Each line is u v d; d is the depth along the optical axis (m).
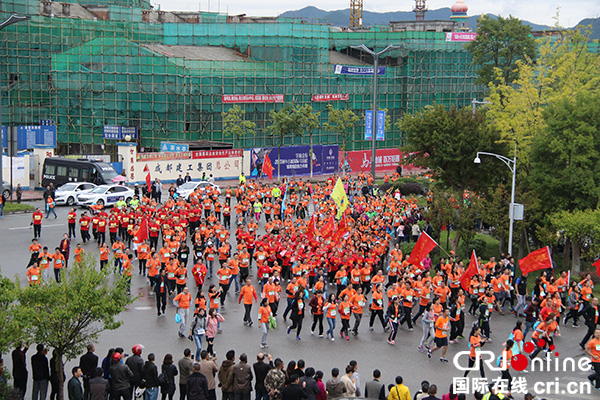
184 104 73.25
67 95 75.44
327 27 84.12
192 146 69.00
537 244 42.06
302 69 82.31
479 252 41.81
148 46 76.69
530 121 43.53
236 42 84.62
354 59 94.12
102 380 17.59
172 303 29.62
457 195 40.44
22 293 17.84
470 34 92.44
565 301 30.77
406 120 45.47
